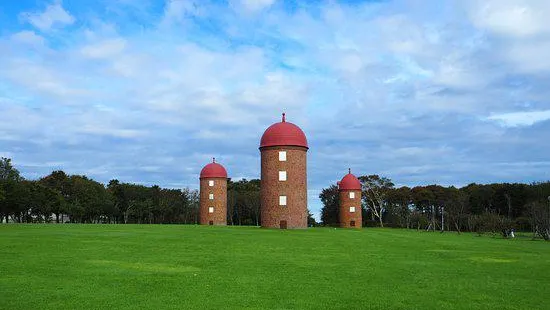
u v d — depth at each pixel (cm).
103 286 1697
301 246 3278
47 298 1498
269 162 6431
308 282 1833
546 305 1502
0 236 3597
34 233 4022
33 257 2400
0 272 1942
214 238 3825
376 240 4025
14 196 9581
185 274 1973
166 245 3153
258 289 1681
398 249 3212
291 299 1532
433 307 1459
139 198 13675
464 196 10356
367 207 12850
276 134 6438
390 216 11881
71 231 4412
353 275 2020
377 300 1538
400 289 1725
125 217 13525
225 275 1964
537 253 3081
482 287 1786
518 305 1498
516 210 10681
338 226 10650
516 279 1975
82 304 1432
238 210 13300
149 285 1728
